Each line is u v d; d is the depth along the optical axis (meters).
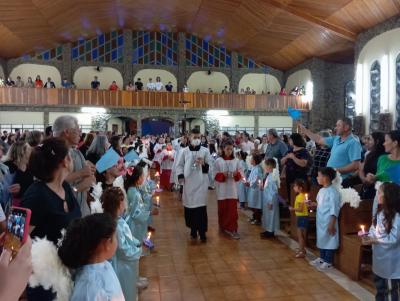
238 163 6.32
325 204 4.71
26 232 1.12
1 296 1.00
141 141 13.91
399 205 3.33
